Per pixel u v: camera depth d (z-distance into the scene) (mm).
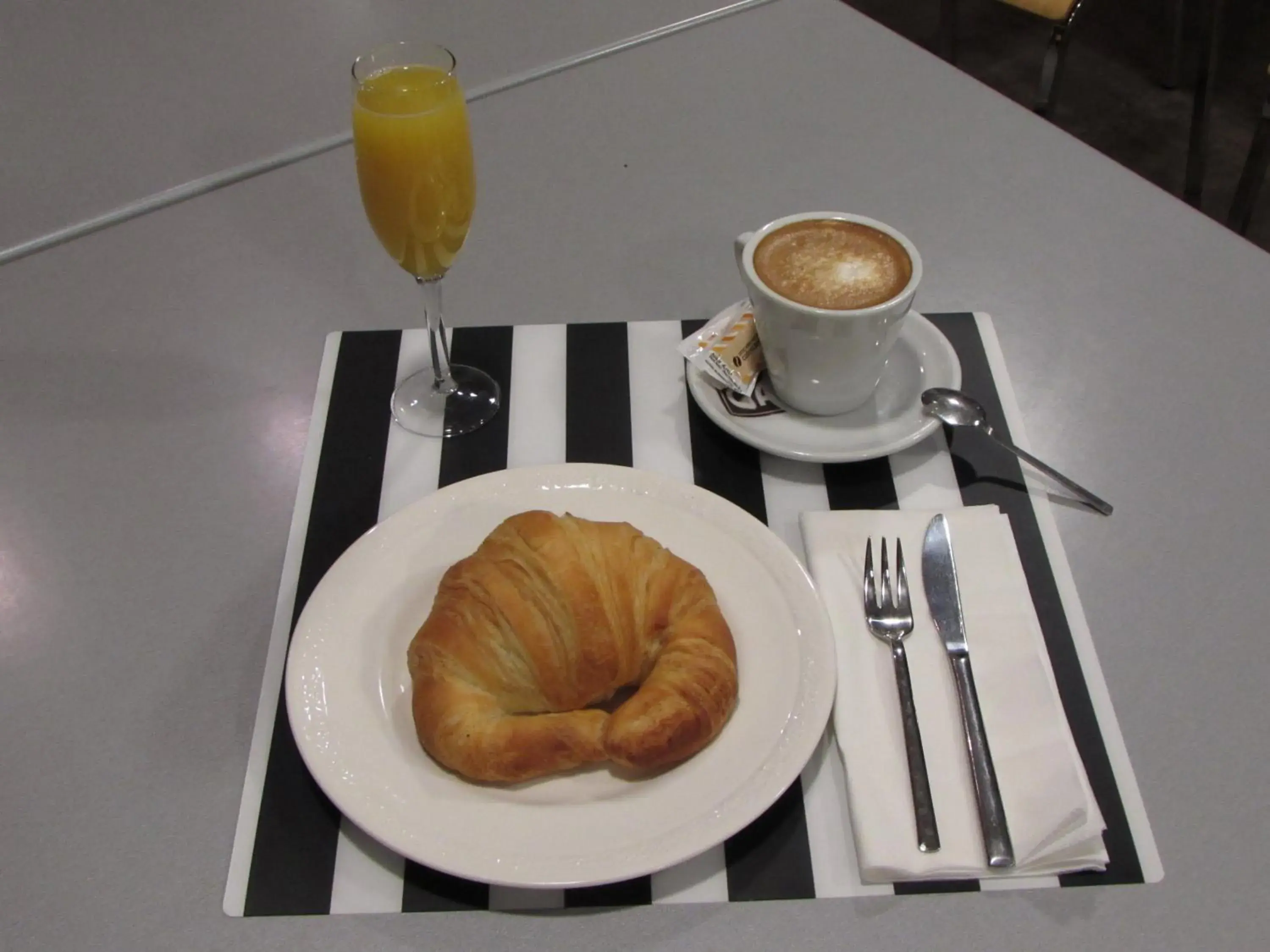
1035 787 577
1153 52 2570
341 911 560
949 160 1122
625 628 594
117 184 1090
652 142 1151
